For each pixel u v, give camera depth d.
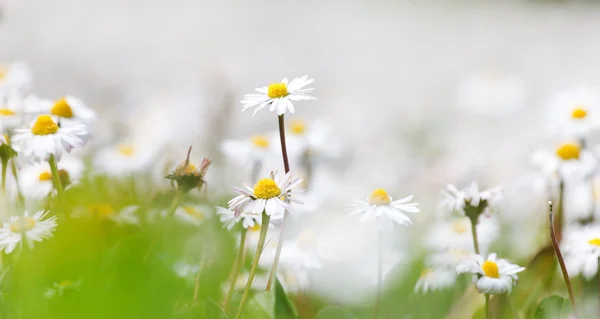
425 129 1.54
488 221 0.93
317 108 1.97
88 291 0.79
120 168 0.98
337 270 0.87
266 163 0.96
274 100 0.79
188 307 0.80
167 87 1.81
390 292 0.88
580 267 0.85
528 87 2.29
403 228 0.93
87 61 2.12
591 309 0.82
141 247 0.82
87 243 0.81
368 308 0.87
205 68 2.05
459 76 2.42
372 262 0.88
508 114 1.74
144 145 1.00
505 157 1.46
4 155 0.81
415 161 1.25
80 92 1.76
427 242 0.93
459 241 0.92
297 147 0.96
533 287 0.84
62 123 0.86
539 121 1.78
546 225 0.96
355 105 1.99
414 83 2.31
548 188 0.95
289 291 0.85
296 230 0.88
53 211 0.83
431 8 3.75
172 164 0.96
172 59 2.26
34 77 1.90
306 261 0.85
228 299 0.79
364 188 1.11
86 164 0.97
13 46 2.21
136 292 0.79
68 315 0.78
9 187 0.86
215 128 1.05
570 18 3.59
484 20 3.53
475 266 0.78
